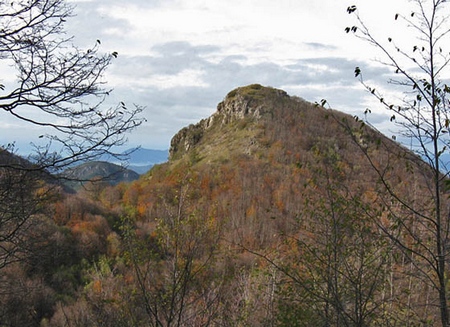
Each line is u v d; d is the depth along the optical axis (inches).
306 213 263.7
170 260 260.7
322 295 261.1
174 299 254.4
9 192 212.8
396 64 191.0
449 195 191.5
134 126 198.7
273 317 278.1
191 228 263.0
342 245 246.1
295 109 3270.2
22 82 182.2
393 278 264.1
